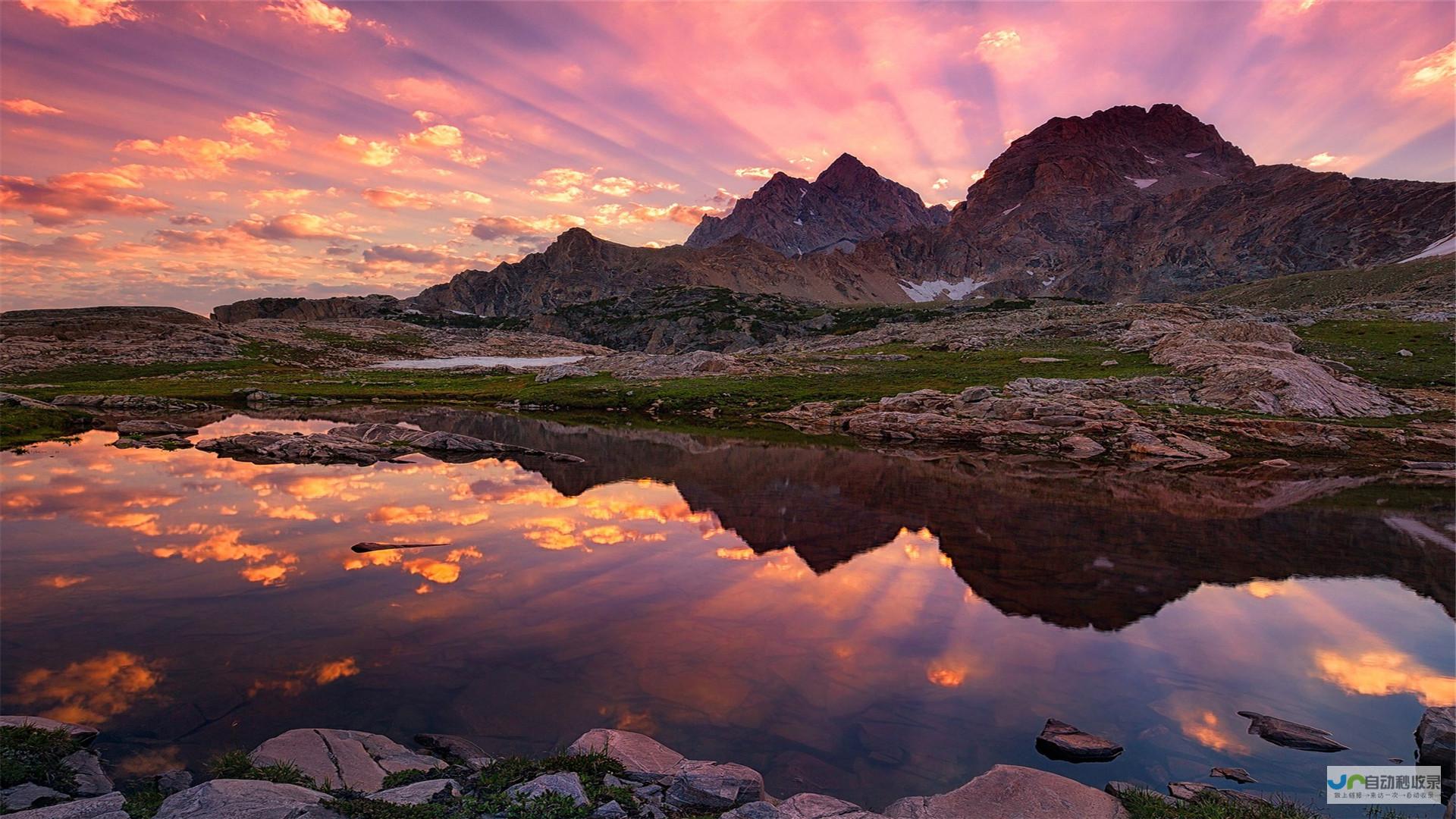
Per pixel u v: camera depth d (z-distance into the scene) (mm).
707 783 10477
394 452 51000
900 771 11930
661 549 26344
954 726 13602
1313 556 26188
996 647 17516
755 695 14625
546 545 26672
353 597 20297
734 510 33688
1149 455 53656
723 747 12562
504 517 31469
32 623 17828
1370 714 14359
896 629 18578
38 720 11773
